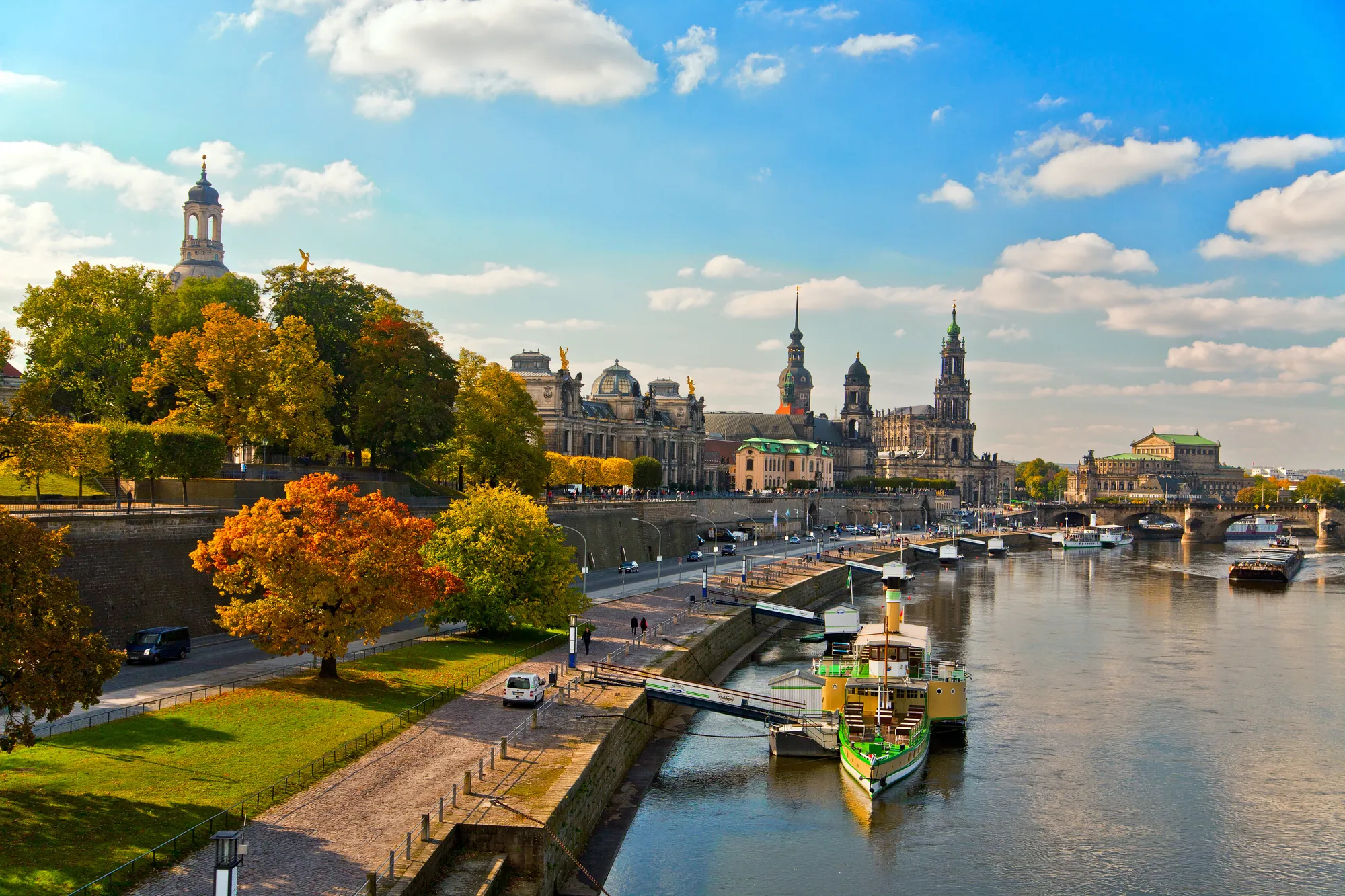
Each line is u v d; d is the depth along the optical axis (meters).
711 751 83.19
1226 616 163.88
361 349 136.62
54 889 41.03
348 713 68.12
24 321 123.00
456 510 100.50
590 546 172.50
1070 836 68.75
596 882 56.03
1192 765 83.06
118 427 98.56
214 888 40.47
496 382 156.62
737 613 131.25
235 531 73.75
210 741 60.31
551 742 66.56
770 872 61.75
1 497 100.88
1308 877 63.50
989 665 120.38
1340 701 104.06
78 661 49.91
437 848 47.81
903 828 69.06
